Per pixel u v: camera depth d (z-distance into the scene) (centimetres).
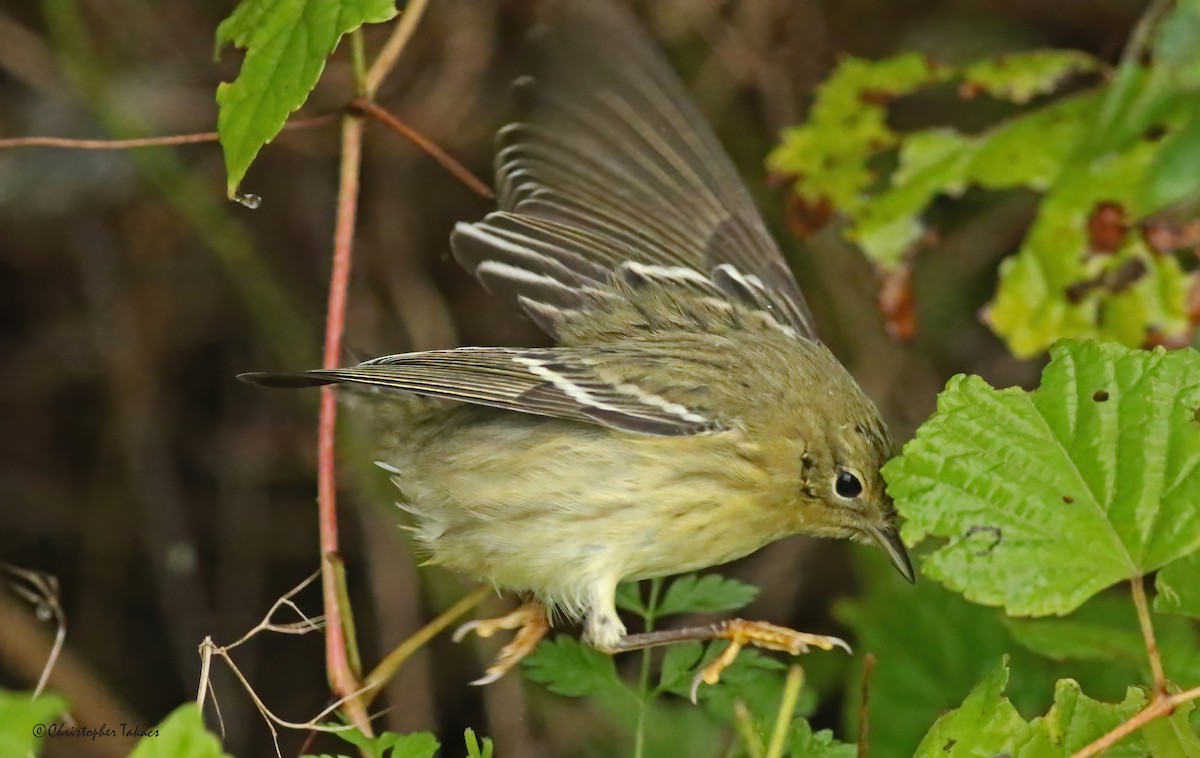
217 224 1165
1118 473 576
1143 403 586
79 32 1152
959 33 1255
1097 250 872
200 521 1298
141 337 1298
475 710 1191
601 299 827
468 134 1237
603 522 754
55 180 1271
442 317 1250
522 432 766
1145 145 873
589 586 752
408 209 1255
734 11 1238
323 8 652
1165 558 560
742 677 715
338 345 796
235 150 640
